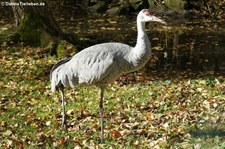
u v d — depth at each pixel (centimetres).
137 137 827
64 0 2825
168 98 1080
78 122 941
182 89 1155
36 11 1631
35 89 1188
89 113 995
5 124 929
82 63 834
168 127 866
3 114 998
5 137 855
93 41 1784
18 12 1650
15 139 831
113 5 2584
